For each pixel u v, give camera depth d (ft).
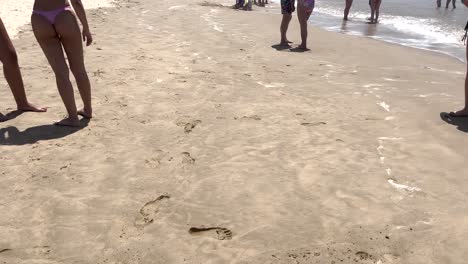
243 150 14.16
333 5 66.95
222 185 12.05
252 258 9.22
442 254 9.35
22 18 37.58
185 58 26.04
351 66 25.84
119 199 11.34
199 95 19.43
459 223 10.37
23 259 9.14
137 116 16.92
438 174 12.71
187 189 11.87
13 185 11.92
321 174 12.66
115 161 13.35
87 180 12.22
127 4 52.13
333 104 18.71
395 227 10.24
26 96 18.75
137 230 10.16
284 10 30.42
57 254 9.31
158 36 32.32
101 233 10.00
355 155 13.87
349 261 9.11
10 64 15.97
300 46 30.50
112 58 25.20
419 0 70.03
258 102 18.75
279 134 15.44
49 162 13.19
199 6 53.67
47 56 15.24
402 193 11.71
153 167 13.06
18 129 15.49
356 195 11.60
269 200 11.37
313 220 10.52
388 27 43.70
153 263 9.09
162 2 56.59
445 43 34.71
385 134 15.58
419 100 19.33
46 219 10.48
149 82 21.08
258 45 30.99
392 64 26.61
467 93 16.90
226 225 10.35
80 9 15.35
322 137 15.23
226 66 24.57
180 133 15.47
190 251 9.46
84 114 16.65
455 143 14.83
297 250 9.45
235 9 53.72
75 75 15.94
